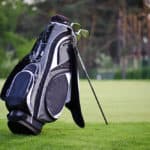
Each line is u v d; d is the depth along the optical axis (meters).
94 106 13.56
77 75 7.66
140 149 6.64
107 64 61.03
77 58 7.68
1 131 7.86
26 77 7.22
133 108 13.02
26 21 61.44
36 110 7.27
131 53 52.72
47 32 7.67
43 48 7.52
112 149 6.61
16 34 56.06
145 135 7.73
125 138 7.43
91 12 59.81
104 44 59.72
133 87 24.47
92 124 9.00
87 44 58.22
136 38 53.28
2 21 54.19
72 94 7.70
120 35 53.38
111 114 11.54
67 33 7.68
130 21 54.00
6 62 55.94
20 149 6.58
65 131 8.04
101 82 32.44
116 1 59.34
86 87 24.50
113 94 18.91
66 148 6.64
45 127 8.43
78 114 7.74
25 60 7.58
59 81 7.49
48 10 62.09
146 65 50.91
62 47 7.59
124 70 49.84
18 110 7.21
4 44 57.47
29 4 61.34
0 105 13.35
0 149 6.57
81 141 7.14
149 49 53.69
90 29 59.06
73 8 59.16
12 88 7.24
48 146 6.75
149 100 15.83
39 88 7.27
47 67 7.37
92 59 58.59
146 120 10.26
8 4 55.09
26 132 7.40
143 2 56.47
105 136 7.61
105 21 60.28
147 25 54.34
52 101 7.40
